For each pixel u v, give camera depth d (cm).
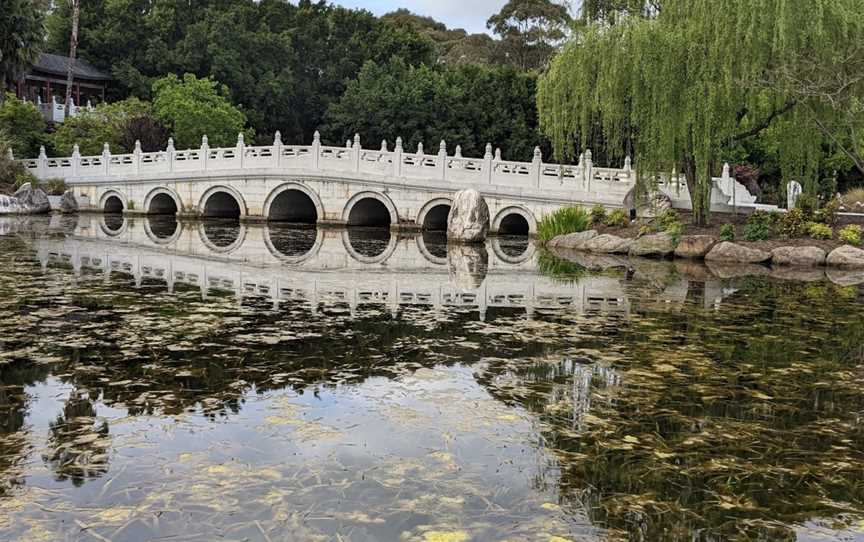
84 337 1031
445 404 791
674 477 618
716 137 2327
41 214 3703
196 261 1992
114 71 5519
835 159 3753
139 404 764
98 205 3850
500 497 575
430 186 3186
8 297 1329
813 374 937
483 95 5519
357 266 2006
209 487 579
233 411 751
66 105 4759
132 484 582
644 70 2278
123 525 518
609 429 726
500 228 3278
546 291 1600
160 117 4447
